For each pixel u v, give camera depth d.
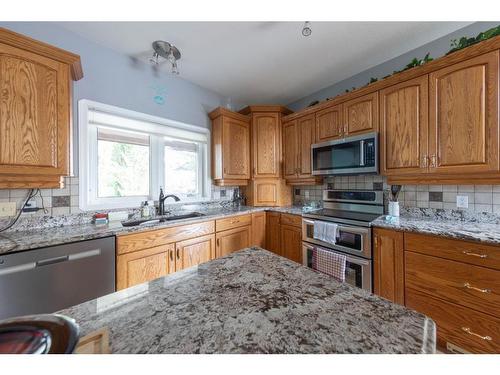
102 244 1.46
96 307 0.57
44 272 1.25
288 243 2.50
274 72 2.42
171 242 1.84
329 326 0.48
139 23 1.67
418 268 1.47
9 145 1.24
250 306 0.57
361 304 0.57
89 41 1.85
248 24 1.69
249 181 3.04
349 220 1.87
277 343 0.44
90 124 1.90
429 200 1.88
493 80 1.33
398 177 1.85
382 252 1.66
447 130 1.52
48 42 1.65
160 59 2.17
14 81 1.26
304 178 2.69
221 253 2.25
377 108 1.94
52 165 1.39
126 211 2.05
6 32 1.22
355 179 2.44
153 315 0.53
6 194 1.48
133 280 1.60
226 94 2.98
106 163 2.03
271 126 2.89
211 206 2.82
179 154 2.61
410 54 2.05
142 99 2.20
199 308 0.56
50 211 1.64
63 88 1.43
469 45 1.44
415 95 1.69
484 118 1.37
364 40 1.89
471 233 1.27
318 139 2.47
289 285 0.69
